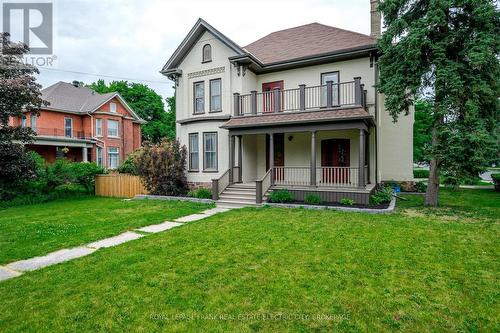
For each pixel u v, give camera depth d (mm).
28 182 13773
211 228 7215
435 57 8898
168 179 13469
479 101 8766
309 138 13234
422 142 24594
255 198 11266
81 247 6035
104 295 3779
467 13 8664
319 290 3830
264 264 4750
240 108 13070
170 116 42875
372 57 11852
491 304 3453
